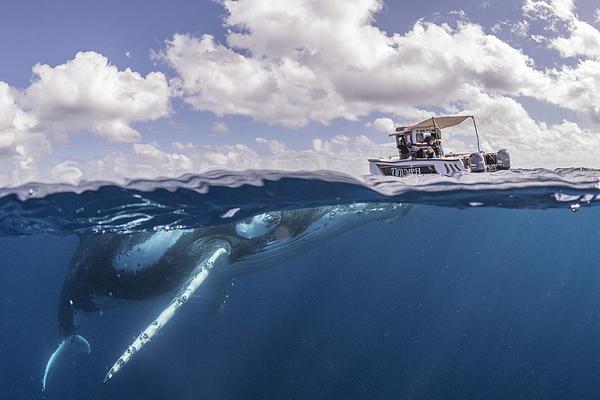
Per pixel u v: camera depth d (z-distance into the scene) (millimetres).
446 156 13727
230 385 21609
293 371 25375
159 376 20656
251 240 13289
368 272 42219
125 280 12211
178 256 12445
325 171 11695
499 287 47000
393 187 12359
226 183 11242
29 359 26906
